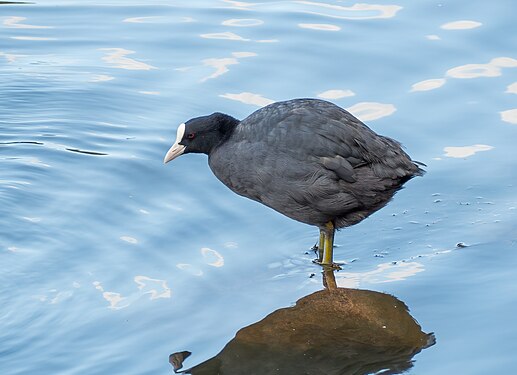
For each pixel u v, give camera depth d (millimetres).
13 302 11289
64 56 17766
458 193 13562
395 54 17062
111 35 18344
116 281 11750
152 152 14969
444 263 11984
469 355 10117
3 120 15922
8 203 13570
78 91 16641
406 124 15086
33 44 18141
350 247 12586
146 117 15844
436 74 16406
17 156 14930
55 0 19609
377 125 15055
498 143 14570
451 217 13039
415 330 10695
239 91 16250
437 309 11047
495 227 12703
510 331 10461
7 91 16703
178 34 18188
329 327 10852
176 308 11188
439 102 15633
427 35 17594
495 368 9828
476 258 12039
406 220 13062
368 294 11461
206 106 15883
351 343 10555
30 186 14078
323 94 16016
